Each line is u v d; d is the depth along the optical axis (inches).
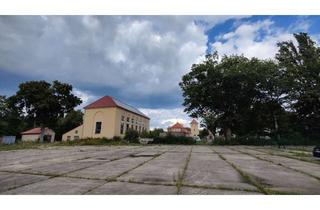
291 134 1210.0
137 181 177.8
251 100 1217.4
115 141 1196.5
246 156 407.8
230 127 1238.3
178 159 338.6
